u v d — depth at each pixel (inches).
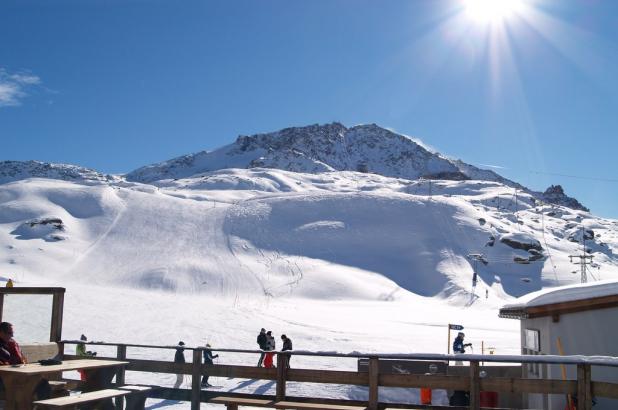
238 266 4569.4
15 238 5241.1
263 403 354.6
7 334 338.0
